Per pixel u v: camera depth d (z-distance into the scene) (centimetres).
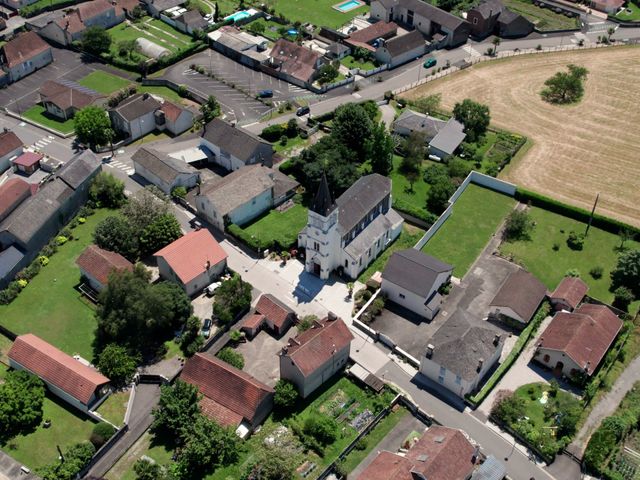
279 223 14350
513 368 11600
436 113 17925
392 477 9025
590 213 14600
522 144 17012
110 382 11112
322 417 10631
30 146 16475
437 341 11262
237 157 15350
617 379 11462
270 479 9612
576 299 12531
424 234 14125
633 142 17100
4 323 12150
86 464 9881
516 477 9975
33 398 10562
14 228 13138
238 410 10381
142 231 13288
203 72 19388
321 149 15238
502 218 14862
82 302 12588
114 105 17575
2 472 9838
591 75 19750
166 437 10362
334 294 12850
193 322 11712
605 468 10000
